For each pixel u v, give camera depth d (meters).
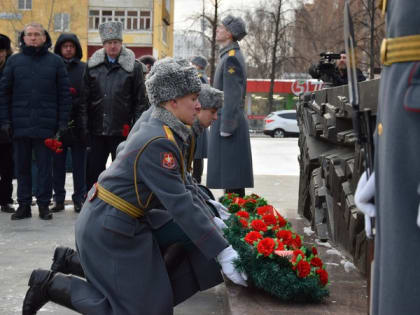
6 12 41.31
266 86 38.62
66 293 2.95
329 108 4.58
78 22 42.22
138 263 2.89
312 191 5.12
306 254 3.55
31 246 5.34
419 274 1.68
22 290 4.08
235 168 6.09
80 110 6.93
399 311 1.71
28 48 6.51
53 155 7.16
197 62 8.68
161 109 3.01
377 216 1.87
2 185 7.20
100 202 2.95
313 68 6.07
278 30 38.19
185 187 3.07
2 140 6.65
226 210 4.14
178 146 3.03
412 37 1.69
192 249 3.14
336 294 3.51
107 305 2.88
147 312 2.87
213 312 3.71
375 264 1.88
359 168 3.77
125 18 43.28
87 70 6.90
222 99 4.24
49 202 6.74
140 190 2.92
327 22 39.25
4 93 6.50
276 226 3.95
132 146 2.94
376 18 22.34
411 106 1.64
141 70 6.94
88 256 2.93
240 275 3.30
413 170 1.68
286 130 33.91
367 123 2.10
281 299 3.36
